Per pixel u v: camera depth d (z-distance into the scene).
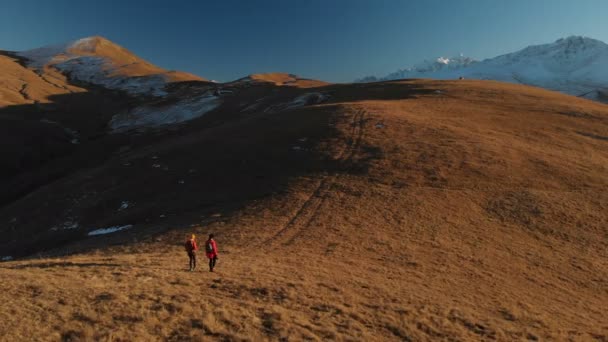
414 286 23.78
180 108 141.62
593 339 18.78
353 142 60.03
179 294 19.33
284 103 119.62
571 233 35.94
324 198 43.22
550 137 62.88
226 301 18.89
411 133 62.38
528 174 48.31
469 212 39.47
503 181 46.47
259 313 17.78
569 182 46.66
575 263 30.62
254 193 48.09
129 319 16.20
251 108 126.31
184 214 45.44
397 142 58.50
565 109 79.19
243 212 41.62
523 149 56.12
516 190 44.19
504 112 77.31
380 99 98.19
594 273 29.06
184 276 22.56
